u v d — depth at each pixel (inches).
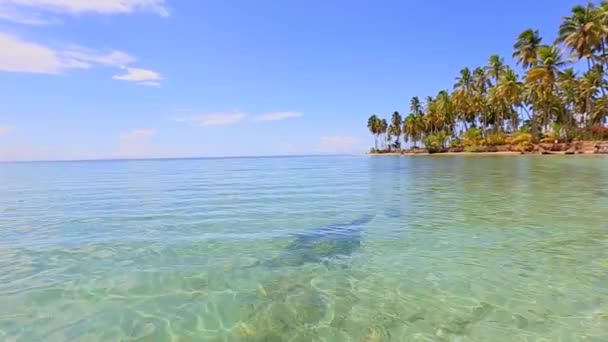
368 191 509.4
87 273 179.0
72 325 127.3
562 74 1422.2
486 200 387.5
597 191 423.5
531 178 583.2
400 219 303.7
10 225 294.7
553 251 204.5
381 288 159.0
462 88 2017.7
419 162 1375.5
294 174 944.9
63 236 254.7
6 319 131.3
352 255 207.3
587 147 1272.1
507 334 119.6
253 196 473.4
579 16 1254.3
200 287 161.6
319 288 160.1
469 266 184.2
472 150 1927.9
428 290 155.8
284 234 257.6
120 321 130.3
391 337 119.2
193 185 649.6
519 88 1611.7
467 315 133.0
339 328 125.1
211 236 252.8
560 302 141.7
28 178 917.2
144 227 283.3
